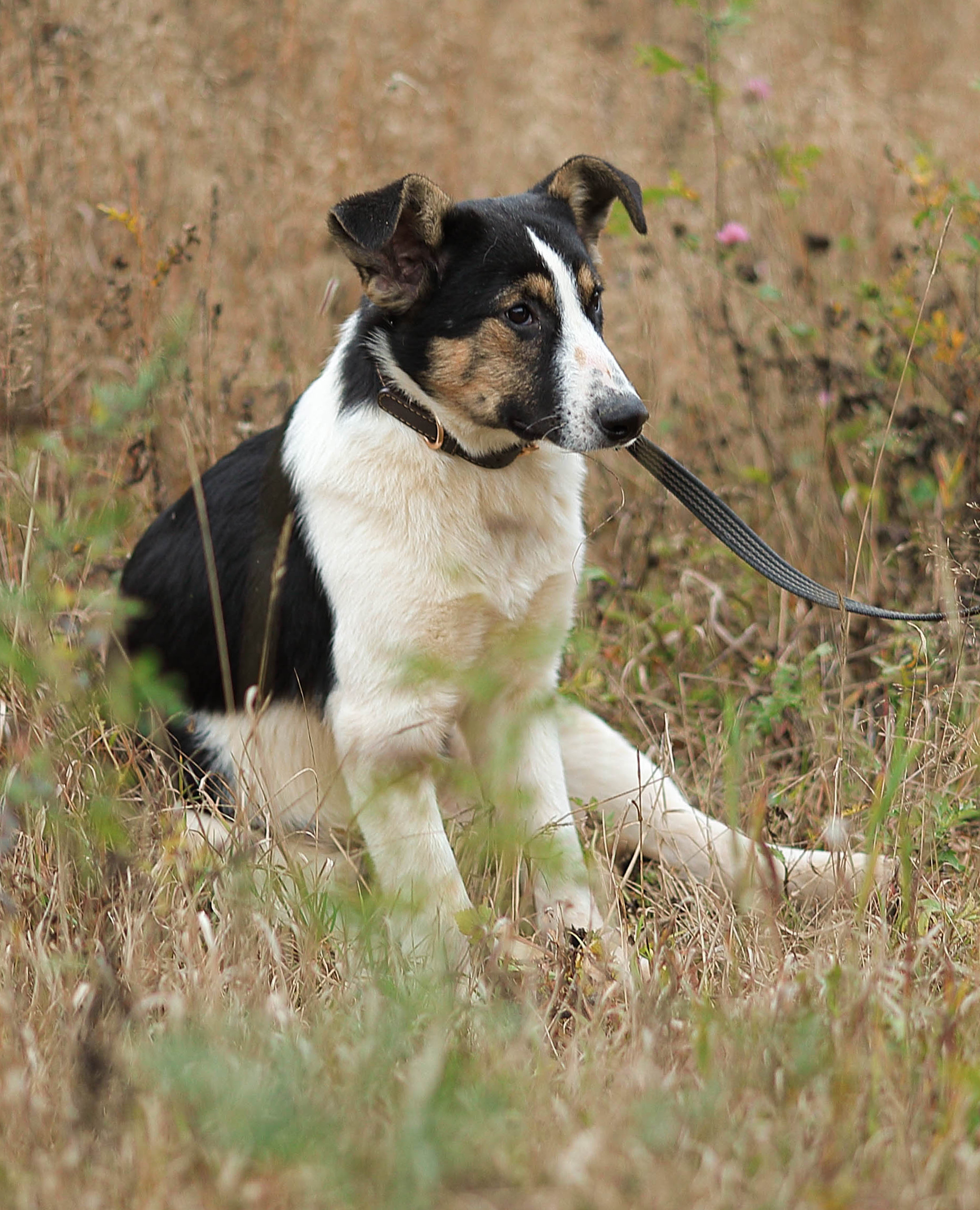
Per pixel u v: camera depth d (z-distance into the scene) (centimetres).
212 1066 512
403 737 770
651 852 845
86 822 696
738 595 1091
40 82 1308
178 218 1378
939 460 1101
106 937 657
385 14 1716
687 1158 521
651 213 1482
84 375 1159
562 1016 676
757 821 669
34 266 1159
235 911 660
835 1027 586
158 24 1463
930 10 2100
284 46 1589
